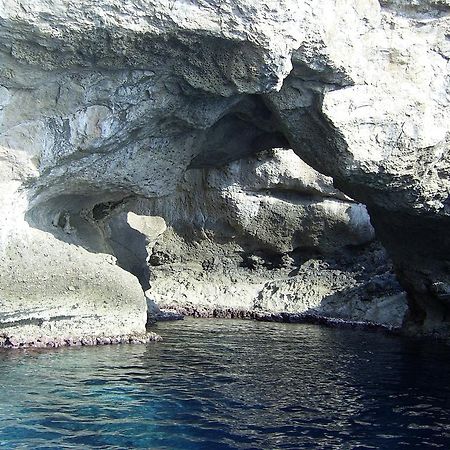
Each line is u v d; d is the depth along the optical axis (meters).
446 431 10.04
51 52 11.41
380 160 13.61
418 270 17.69
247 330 18.27
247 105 14.87
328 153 14.05
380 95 13.37
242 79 12.28
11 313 12.84
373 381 12.67
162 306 21.86
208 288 23.42
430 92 13.77
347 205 23.14
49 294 13.33
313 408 10.77
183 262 24.05
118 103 12.73
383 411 10.83
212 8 11.41
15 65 11.48
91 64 11.86
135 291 14.84
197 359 13.64
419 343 17.06
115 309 14.55
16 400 10.11
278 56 11.87
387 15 13.41
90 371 11.91
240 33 11.61
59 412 9.78
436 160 14.16
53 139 12.62
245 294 23.19
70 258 13.77
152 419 9.77
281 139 16.61
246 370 12.96
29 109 12.18
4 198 12.42
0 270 12.52
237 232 23.64
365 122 13.37
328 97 13.11
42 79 11.89
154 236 22.50
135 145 14.05
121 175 14.26
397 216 16.05
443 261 17.20
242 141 16.64
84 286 13.95
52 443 8.72
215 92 12.61
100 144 13.01
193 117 13.80
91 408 10.04
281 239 23.64
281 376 12.68
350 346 16.31
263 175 23.11
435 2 13.42
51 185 13.51
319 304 21.81
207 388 11.47
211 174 23.27
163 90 12.90
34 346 13.27
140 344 14.60
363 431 9.85
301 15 11.86
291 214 23.28
